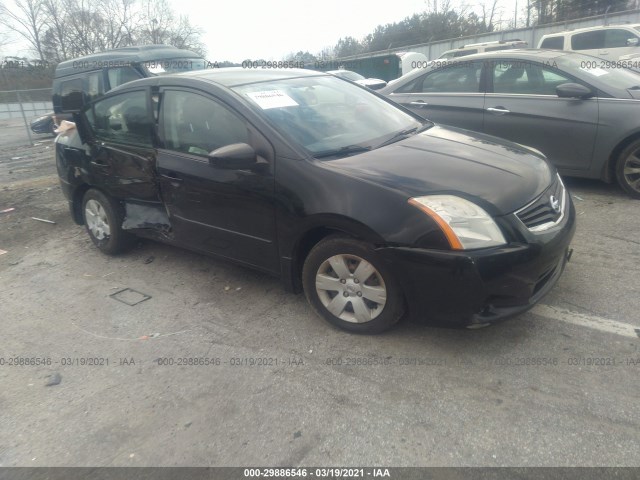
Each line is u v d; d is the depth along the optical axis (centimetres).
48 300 412
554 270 314
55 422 271
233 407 269
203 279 423
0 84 2806
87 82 998
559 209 311
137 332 352
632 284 354
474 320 279
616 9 2795
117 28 4288
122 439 254
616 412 242
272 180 326
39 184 816
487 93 575
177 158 384
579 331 307
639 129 487
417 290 284
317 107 381
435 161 320
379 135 373
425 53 2569
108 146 441
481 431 239
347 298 317
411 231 277
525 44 1759
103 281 438
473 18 3547
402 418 251
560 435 232
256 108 348
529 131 548
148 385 294
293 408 265
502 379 272
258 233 344
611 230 447
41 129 1448
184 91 387
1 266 494
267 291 390
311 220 309
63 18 4159
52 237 562
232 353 317
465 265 267
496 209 278
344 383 280
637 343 291
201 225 381
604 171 521
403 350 303
